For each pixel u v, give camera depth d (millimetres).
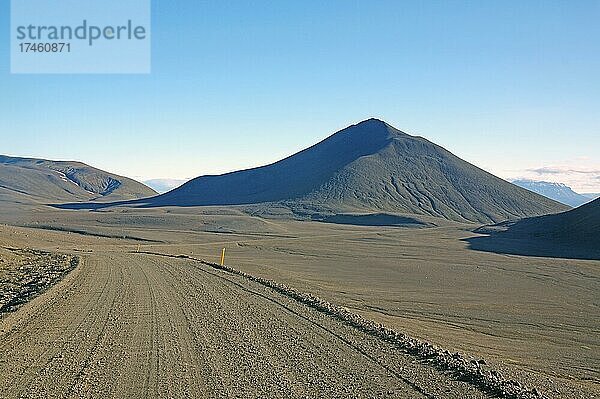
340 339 14562
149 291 23062
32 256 42500
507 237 104250
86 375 10523
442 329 22703
